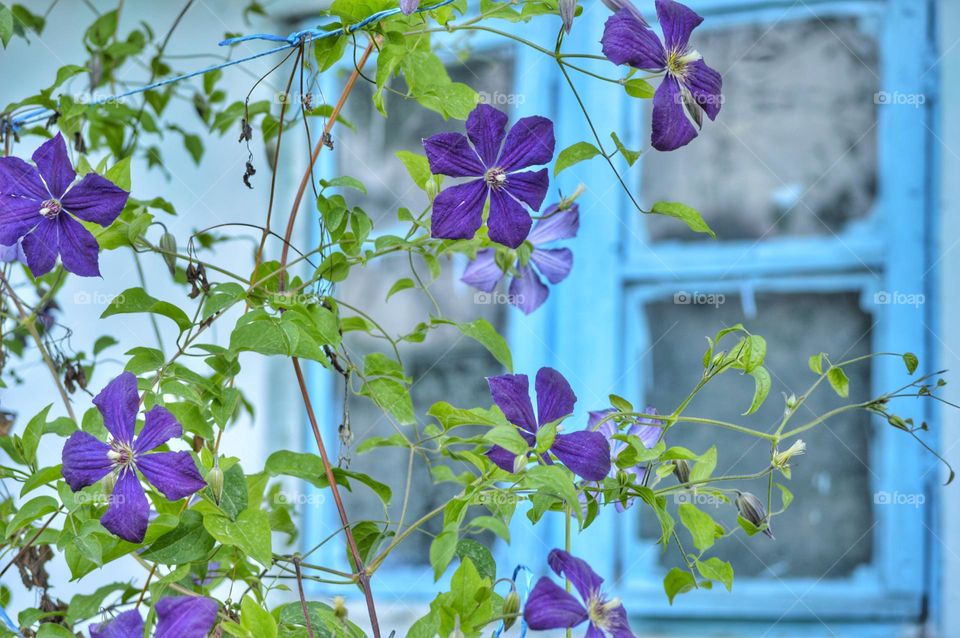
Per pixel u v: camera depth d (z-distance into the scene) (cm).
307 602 221
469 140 215
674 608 288
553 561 214
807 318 291
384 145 314
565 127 303
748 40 300
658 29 300
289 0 312
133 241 225
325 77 316
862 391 287
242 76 311
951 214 282
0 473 228
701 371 295
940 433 279
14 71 313
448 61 309
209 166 310
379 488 226
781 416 290
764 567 288
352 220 225
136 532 212
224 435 310
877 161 291
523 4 223
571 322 301
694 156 300
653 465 227
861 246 289
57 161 216
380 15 220
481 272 237
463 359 306
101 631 213
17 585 284
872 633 279
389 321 310
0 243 215
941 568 277
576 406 297
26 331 248
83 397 295
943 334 281
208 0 313
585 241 302
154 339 294
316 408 310
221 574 228
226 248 306
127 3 315
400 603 299
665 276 298
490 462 222
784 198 296
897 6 291
